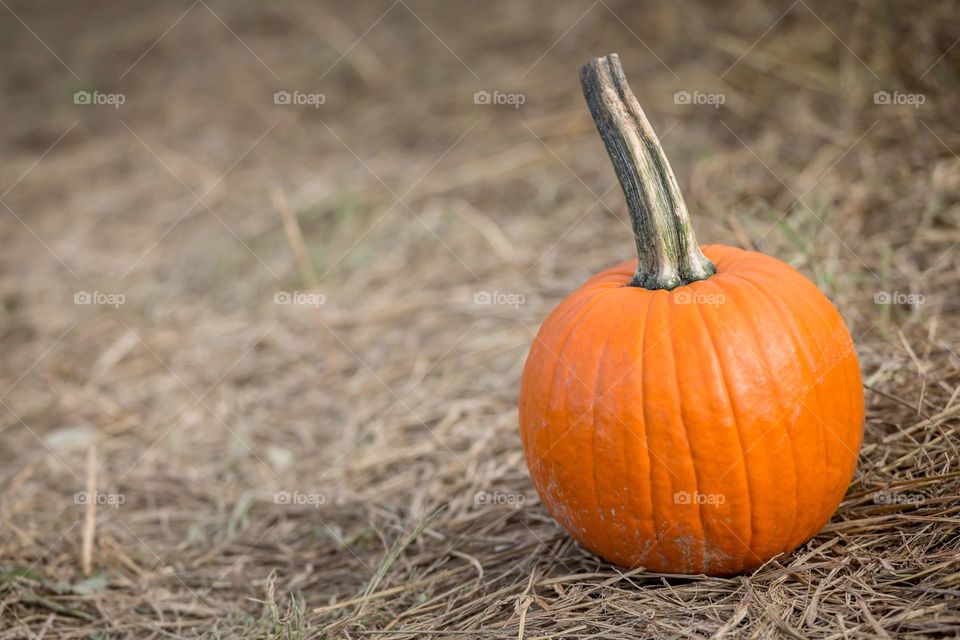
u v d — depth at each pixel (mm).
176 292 4188
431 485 2672
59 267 4539
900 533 1897
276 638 1945
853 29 4203
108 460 3105
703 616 1785
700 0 5086
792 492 1776
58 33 7328
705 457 1739
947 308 2668
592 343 1828
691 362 1746
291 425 3205
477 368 3275
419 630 1911
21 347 3945
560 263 3729
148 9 7492
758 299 1800
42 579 2393
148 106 6012
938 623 1598
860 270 2945
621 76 1900
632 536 1840
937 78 3785
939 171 3273
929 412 2234
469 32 5977
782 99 4152
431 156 4816
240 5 7199
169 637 2184
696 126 4238
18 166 5574
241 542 2592
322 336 3674
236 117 5684
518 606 1896
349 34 6309
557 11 5805
